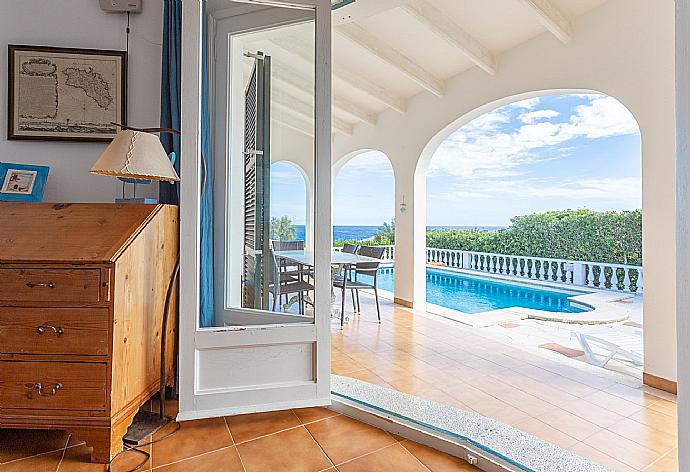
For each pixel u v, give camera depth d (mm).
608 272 8688
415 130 6773
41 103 3154
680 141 1432
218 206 2918
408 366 3848
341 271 6422
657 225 3379
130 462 2244
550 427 2678
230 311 2889
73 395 2240
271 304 2906
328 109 2873
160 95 3312
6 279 2232
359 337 4871
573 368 3824
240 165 2920
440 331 5168
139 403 2516
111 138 3232
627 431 2625
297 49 2891
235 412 2736
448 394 3203
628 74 3707
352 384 3277
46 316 2236
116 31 3271
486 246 12695
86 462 2246
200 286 2807
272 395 2797
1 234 2357
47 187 3186
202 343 2699
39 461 2250
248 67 2906
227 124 2906
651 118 3477
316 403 2857
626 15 3736
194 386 2697
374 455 2350
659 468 2219
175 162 3221
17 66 3129
